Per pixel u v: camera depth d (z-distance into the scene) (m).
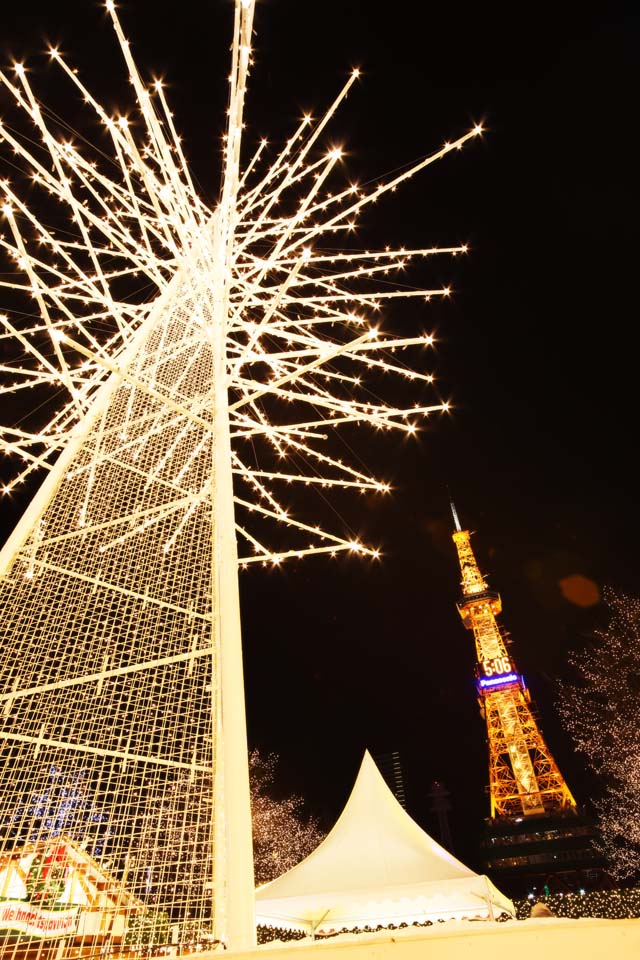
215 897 2.58
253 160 5.00
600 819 37.75
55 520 3.76
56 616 3.44
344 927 8.57
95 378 4.23
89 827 2.71
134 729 3.08
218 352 4.27
